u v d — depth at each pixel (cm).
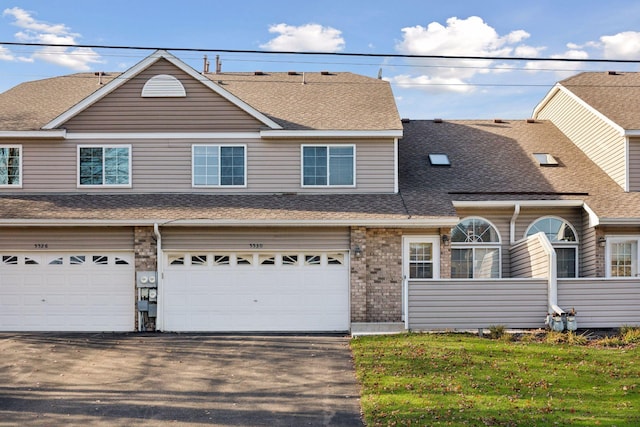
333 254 2105
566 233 2303
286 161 2283
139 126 2267
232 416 1304
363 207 2158
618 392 1378
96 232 2092
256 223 2052
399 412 1277
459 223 2303
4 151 2270
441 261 2130
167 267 2088
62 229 2094
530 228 2303
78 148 2266
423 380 1462
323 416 1298
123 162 2267
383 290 2117
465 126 2842
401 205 2173
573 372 1505
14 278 2095
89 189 2259
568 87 2689
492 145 2659
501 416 1243
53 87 2697
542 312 1902
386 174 2288
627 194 2289
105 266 2094
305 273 2097
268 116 2373
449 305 1912
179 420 1285
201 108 2278
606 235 2198
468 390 1394
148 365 1639
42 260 2100
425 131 2786
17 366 1631
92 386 1484
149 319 2081
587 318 1897
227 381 1512
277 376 1544
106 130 2266
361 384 1465
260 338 1930
